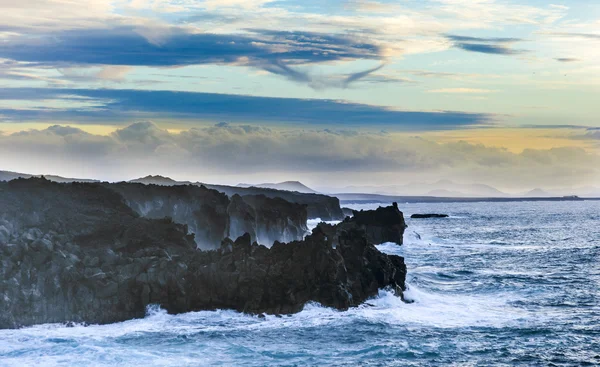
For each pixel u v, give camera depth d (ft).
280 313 191.62
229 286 194.39
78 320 180.75
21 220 215.72
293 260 204.95
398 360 153.48
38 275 184.96
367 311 197.88
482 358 156.04
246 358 152.76
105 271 193.57
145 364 146.61
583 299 224.53
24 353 152.97
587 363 153.17
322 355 156.04
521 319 193.16
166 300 190.70
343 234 222.28
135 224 223.92
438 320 191.31
